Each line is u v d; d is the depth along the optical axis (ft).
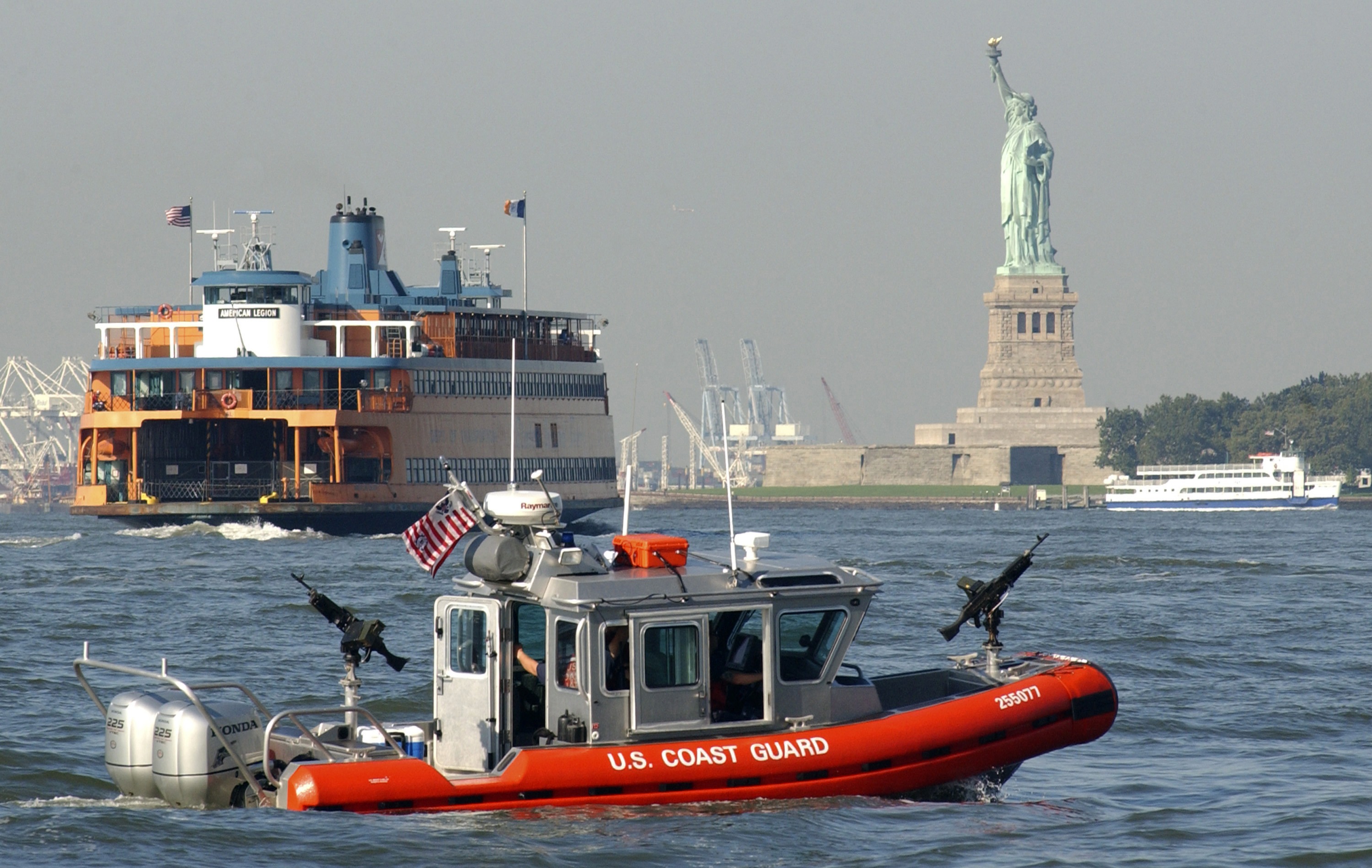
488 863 248.73
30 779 327.88
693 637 271.90
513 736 274.36
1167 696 457.27
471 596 276.00
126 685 470.80
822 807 277.85
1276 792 325.01
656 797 269.64
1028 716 292.40
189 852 253.03
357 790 265.34
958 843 267.39
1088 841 276.62
